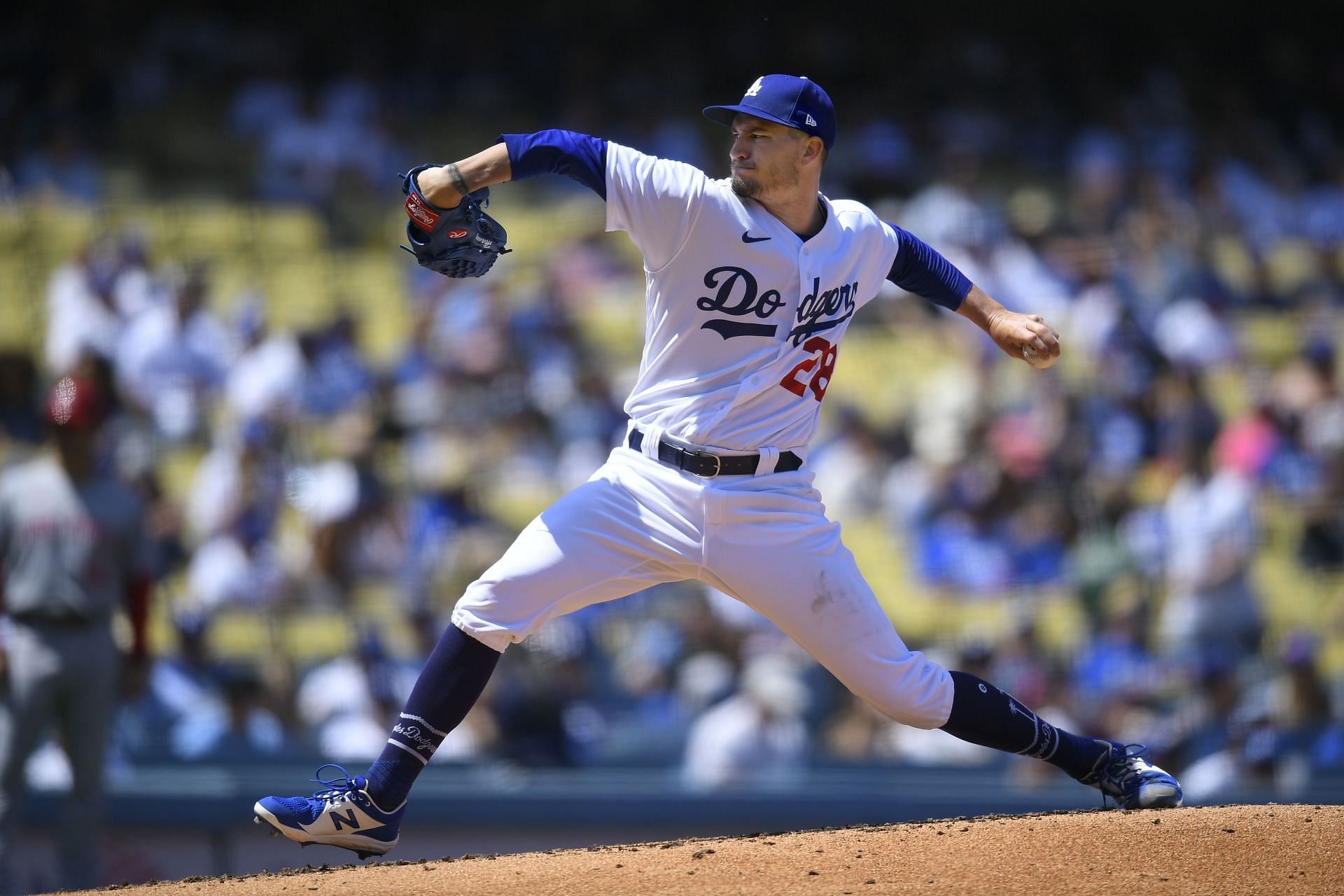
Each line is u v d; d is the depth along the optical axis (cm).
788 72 5453
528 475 3228
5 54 4612
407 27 5238
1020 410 3484
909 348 3956
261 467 2895
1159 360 3769
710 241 1098
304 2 5166
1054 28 5750
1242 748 2672
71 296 3547
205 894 1152
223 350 3378
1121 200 4606
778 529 1144
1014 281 4062
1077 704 2711
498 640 1163
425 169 1111
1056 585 3050
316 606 2755
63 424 1945
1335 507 3378
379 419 3266
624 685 2672
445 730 1191
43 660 1936
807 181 1123
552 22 5381
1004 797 2452
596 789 2397
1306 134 5566
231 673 2519
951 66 5472
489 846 2359
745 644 2727
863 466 3331
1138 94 5506
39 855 2170
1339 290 4406
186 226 4222
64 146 4338
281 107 4725
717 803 2411
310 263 4184
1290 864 1088
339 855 2300
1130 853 1116
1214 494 2969
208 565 2772
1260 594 2983
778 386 1141
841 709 2662
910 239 1239
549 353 3581
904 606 3098
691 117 5250
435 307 3641
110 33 4928
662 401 1148
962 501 3212
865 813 2430
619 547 1153
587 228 4375
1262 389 3744
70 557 1944
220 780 2309
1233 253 4419
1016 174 4966
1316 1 5875
